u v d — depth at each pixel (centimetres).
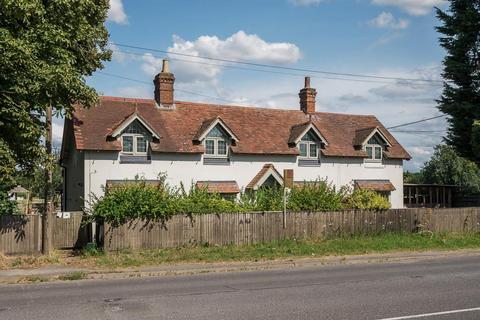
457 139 3284
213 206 2133
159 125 2944
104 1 2244
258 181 2984
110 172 2698
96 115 2838
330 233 2314
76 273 1528
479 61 3194
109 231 1923
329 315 935
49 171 1881
